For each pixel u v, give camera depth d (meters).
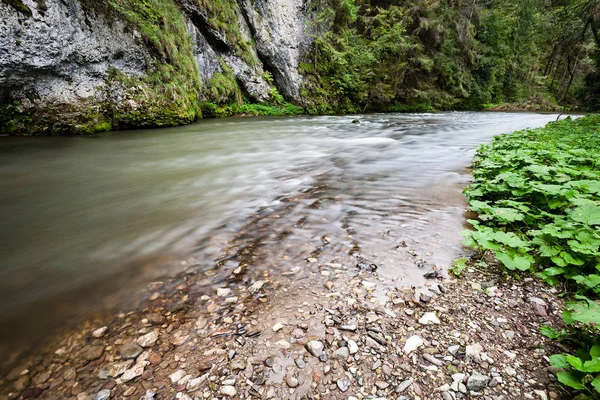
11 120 7.57
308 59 18.92
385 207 3.68
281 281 2.29
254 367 1.57
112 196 4.11
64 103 8.10
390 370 1.53
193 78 12.41
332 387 1.45
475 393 1.39
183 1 12.77
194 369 1.57
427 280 2.27
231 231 3.09
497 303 2.01
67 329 1.83
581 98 18.98
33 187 4.44
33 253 2.65
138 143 7.87
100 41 8.59
